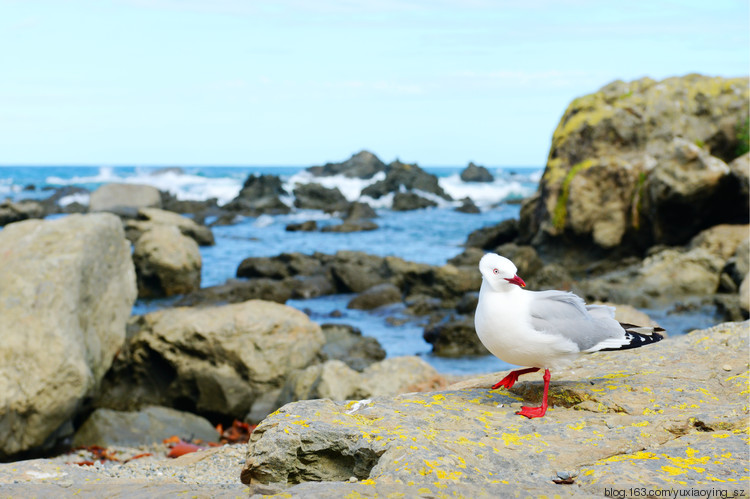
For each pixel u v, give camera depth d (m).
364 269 26.08
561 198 28.44
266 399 12.80
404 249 37.47
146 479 5.61
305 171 95.00
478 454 4.14
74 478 5.48
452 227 48.94
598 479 3.79
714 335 6.71
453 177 94.38
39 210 48.00
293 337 13.37
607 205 27.17
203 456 7.23
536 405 5.19
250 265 28.27
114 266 14.04
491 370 15.54
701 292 20.80
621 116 28.14
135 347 13.55
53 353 10.88
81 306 12.33
